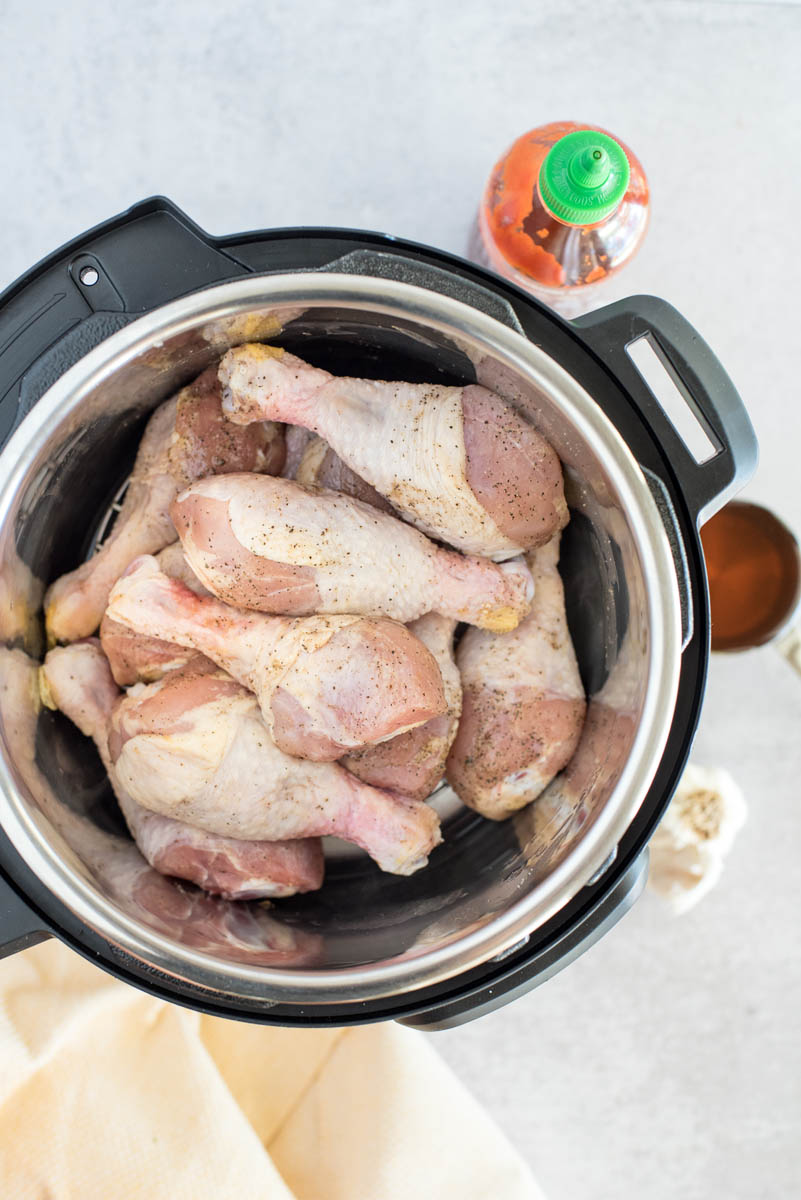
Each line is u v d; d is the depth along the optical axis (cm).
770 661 77
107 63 72
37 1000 68
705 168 75
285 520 60
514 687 64
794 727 78
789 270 75
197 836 62
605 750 62
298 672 60
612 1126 78
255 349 61
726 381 59
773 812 78
